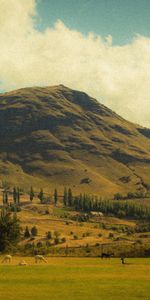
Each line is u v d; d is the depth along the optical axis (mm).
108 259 148750
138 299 56844
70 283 72750
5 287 67812
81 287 67688
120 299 56875
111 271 95312
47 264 119750
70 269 100500
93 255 179875
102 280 76938
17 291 63531
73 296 59094
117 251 184000
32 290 64500
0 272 92375
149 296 59031
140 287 67375
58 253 194250
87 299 56781
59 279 78562
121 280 76938
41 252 197000
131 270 97875
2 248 195500
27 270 97438
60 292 62500
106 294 60719
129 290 64250
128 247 188000
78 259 149250
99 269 100812
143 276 83750
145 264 120000
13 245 199875
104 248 195625
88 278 80188
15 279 78688
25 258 158625
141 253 172375
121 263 124875
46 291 63469
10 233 198375
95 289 65438
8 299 56688
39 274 87812
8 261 131000
